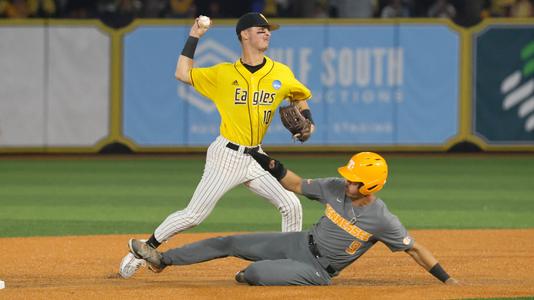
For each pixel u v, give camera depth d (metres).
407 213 46.53
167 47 72.94
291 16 83.19
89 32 72.75
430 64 73.00
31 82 72.62
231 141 27.75
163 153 74.00
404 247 26.56
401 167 66.31
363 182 25.56
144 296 25.70
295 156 72.25
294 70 72.62
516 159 71.00
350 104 72.94
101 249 35.59
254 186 28.53
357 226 26.25
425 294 25.67
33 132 72.88
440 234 39.56
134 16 73.88
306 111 28.28
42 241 37.41
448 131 73.56
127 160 70.81
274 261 26.92
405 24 72.75
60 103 72.94
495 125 73.62
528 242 37.50
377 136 73.25
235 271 30.92
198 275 30.22
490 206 49.09
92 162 69.69
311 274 26.78
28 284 28.89
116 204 49.31
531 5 80.12
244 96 27.47
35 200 50.84
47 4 81.44
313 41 72.62
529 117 73.62
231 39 71.69
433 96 73.31
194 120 73.25
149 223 43.09
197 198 27.98
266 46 27.52
